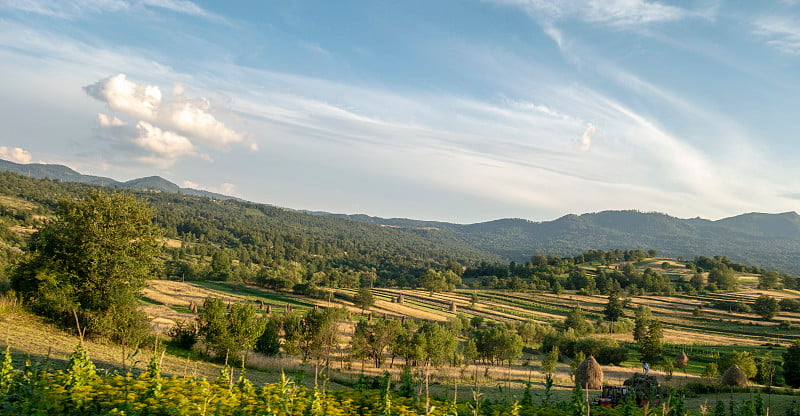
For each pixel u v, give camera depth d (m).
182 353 34.91
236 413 10.72
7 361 10.99
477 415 13.20
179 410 9.91
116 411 9.59
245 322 37.88
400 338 58.41
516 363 78.31
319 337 52.78
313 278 195.25
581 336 111.50
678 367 79.44
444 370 54.16
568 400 31.38
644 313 127.69
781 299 170.75
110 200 35.38
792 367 60.62
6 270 34.38
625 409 15.20
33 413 9.59
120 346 31.17
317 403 11.23
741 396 34.56
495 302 174.12
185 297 112.06
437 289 194.12
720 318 146.50
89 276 32.28
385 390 13.44
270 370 35.91
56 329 30.72
